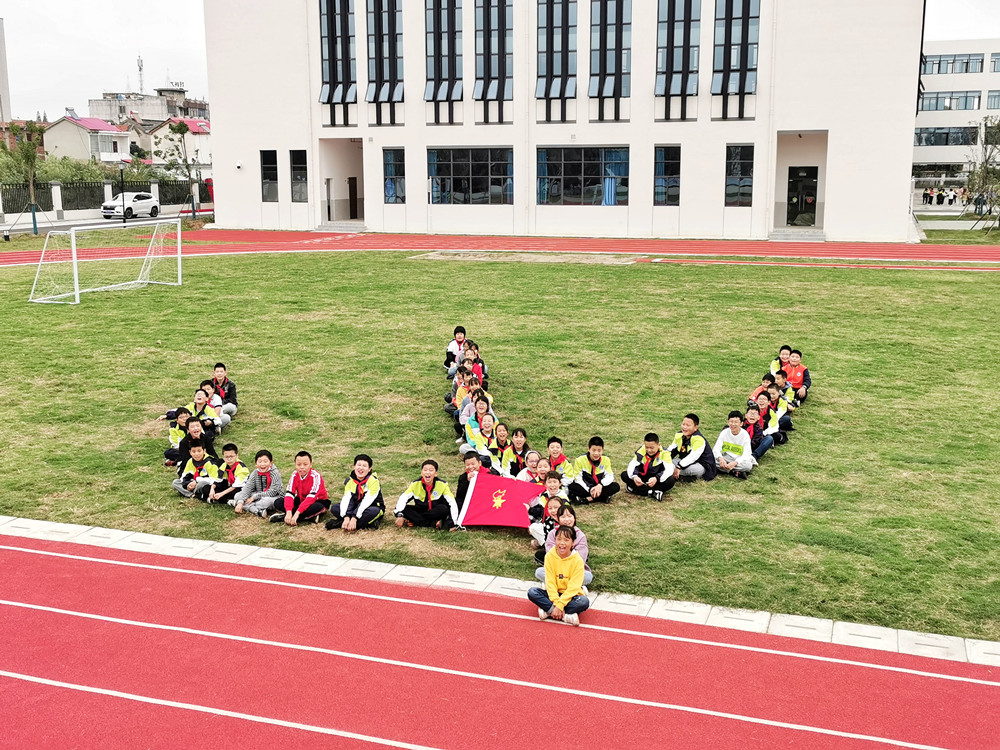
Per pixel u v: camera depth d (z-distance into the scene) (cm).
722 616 883
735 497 1201
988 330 2219
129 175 7212
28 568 993
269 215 5309
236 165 5319
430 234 4931
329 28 4959
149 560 1017
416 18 4781
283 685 762
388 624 870
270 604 911
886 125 4156
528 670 785
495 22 4644
